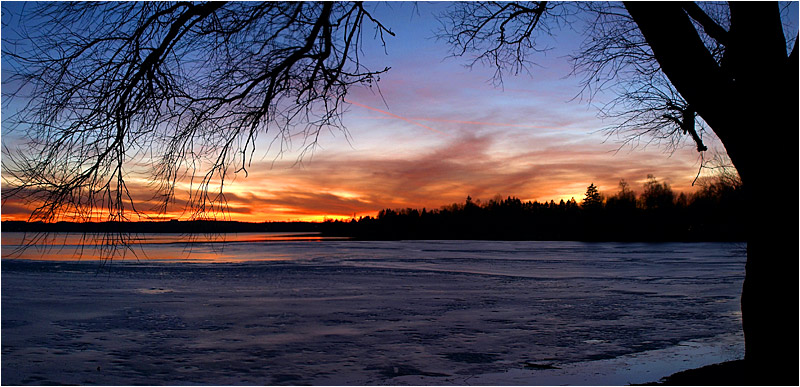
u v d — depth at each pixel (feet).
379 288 80.94
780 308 18.21
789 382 17.90
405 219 523.70
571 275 105.91
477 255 182.39
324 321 51.93
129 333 45.80
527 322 51.75
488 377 32.60
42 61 17.94
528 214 491.31
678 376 26.00
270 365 35.50
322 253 195.21
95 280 89.86
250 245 283.59
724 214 83.87
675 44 18.66
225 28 18.45
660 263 141.18
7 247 150.20
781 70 18.19
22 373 33.22
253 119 19.86
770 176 18.17
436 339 43.78
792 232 17.97
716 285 87.61
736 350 40.04
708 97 18.76
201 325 49.60
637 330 48.08
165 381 31.68
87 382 31.45
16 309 58.34
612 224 408.67
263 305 62.28
